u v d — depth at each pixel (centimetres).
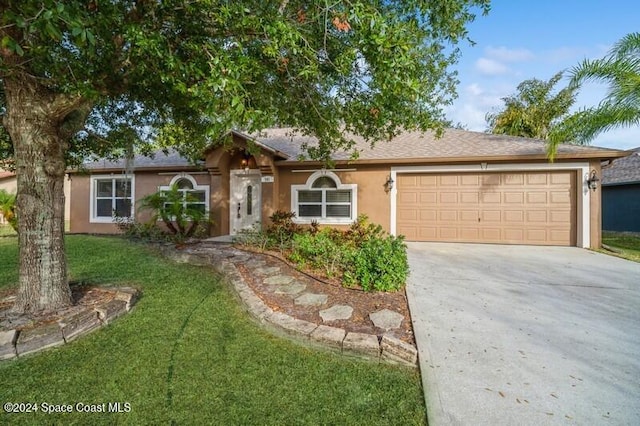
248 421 236
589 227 907
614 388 269
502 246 937
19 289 384
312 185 1079
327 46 405
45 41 298
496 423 230
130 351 331
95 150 700
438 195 1020
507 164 962
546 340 353
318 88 479
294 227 847
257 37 357
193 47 324
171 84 388
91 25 258
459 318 411
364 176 1051
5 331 328
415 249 888
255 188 1112
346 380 288
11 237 1084
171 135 658
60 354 321
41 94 362
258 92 430
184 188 1172
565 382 278
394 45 308
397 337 352
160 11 327
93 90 321
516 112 1902
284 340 363
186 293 500
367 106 480
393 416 241
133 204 1202
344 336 343
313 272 592
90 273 574
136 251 780
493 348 336
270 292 490
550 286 548
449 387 271
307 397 263
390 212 1033
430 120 525
